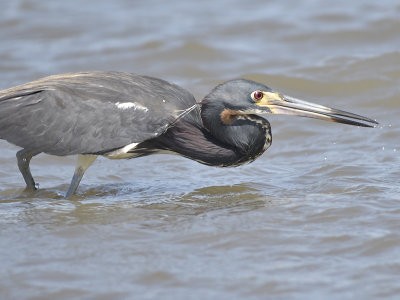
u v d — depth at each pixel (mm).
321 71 19141
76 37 22766
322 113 13258
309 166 14492
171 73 19766
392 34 21328
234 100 13188
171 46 21094
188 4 25453
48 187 13930
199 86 18766
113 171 14820
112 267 9578
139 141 12859
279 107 13234
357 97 17875
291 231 10688
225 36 22000
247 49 20969
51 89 12906
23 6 25484
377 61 19250
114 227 11062
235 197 12672
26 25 23859
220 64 20094
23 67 20578
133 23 23594
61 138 12820
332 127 16484
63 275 9352
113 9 25312
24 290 8938
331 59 19719
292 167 14562
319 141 15812
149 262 9719
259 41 21562
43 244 10414
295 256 9828
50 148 12867
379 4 23594
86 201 12703
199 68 19891
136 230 10914
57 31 23375
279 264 9586
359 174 13625
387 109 17125
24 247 10320
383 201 11844
